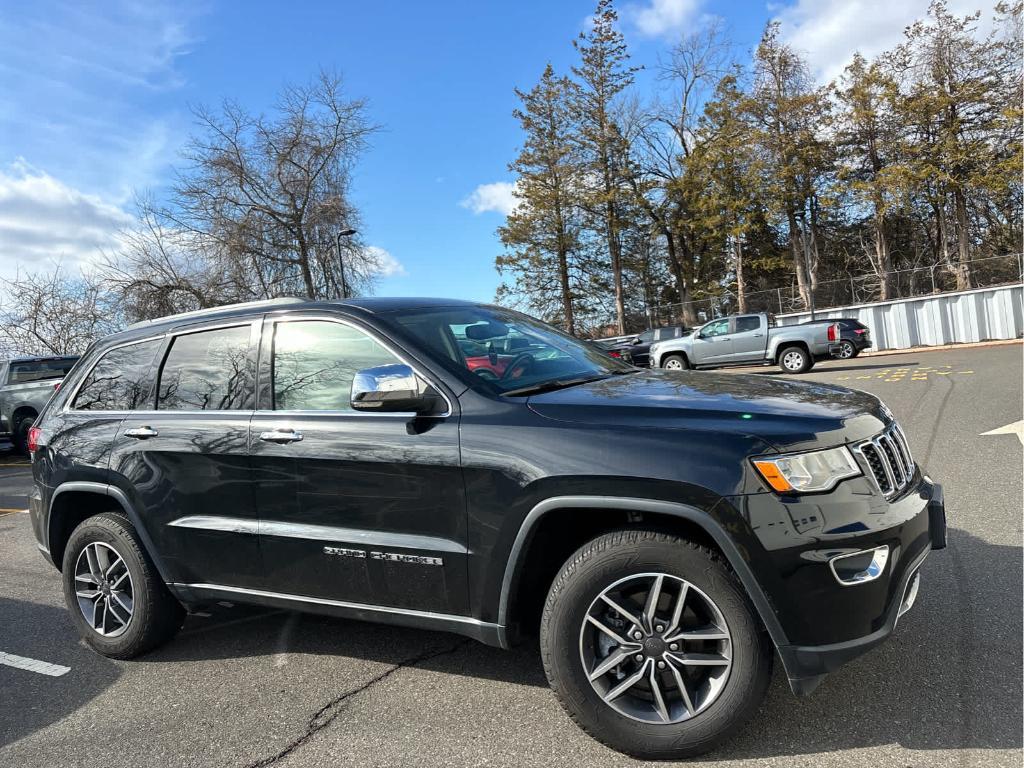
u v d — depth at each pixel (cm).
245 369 338
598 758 255
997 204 3681
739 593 237
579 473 247
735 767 242
